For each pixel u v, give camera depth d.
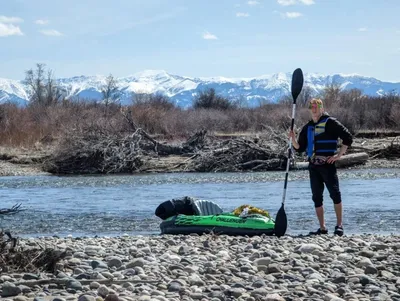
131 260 9.59
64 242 11.88
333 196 12.86
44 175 30.00
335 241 11.74
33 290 7.66
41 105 50.91
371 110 46.16
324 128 12.82
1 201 21.02
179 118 44.62
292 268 9.08
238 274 8.68
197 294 7.38
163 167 31.39
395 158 33.62
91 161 31.34
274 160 31.06
